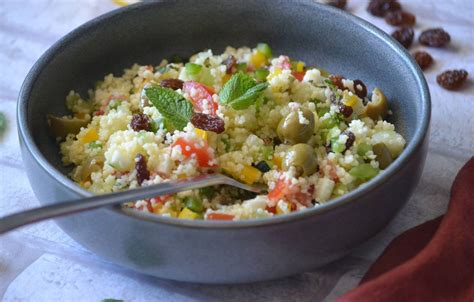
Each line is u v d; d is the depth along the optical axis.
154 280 0.38
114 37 0.44
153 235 0.34
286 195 0.37
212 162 0.38
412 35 0.52
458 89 0.48
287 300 0.37
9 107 0.47
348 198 0.34
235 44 0.47
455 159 0.44
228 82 0.40
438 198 0.41
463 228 0.37
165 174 0.38
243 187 0.38
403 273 0.35
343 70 0.45
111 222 0.34
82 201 0.34
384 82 0.43
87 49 0.44
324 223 0.34
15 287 0.37
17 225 0.33
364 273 0.38
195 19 0.46
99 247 0.36
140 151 0.39
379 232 0.38
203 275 0.35
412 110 0.41
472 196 0.38
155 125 0.40
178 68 0.45
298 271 0.36
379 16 0.54
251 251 0.34
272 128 0.41
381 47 0.43
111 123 0.41
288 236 0.34
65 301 0.37
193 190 0.38
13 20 0.53
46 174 0.35
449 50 0.51
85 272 0.38
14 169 0.43
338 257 0.37
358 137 0.40
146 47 0.46
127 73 0.45
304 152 0.38
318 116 0.41
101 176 0.39
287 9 0.45
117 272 0.38
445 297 0.35
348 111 0.41
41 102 0.41
